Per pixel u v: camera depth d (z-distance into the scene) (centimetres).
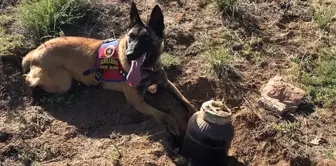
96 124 195
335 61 210
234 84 205
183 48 222
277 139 181
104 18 235
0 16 234
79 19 235
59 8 231
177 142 193
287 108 190
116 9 240
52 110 201
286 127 184
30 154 179
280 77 203
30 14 226
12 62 216
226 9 237
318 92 199
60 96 206
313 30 229
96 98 206
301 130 184
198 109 204
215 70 209
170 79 211
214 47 221
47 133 189
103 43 202
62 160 178
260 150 182
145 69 191
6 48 215
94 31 231
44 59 203
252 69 212
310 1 245
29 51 221
